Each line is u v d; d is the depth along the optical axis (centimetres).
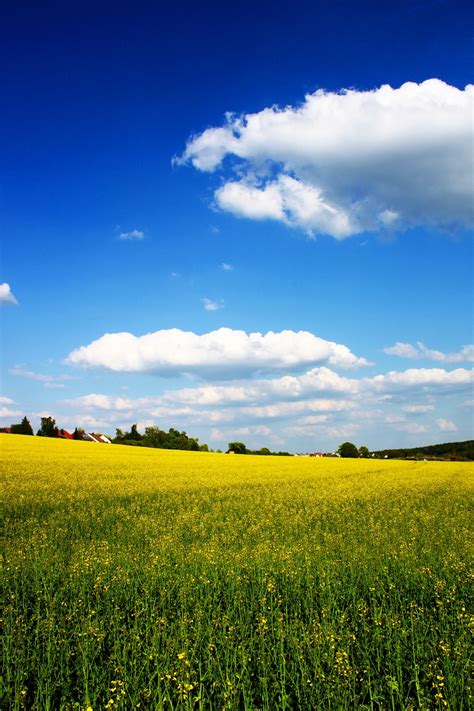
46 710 559
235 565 1106
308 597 904
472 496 2781
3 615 820
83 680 620
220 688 617
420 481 3734
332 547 1324
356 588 955
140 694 590
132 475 3319
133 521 1800
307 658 682
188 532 1609
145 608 831
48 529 1602
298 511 2158
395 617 780
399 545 1330
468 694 575
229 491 2786
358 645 705
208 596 891
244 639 735
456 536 1448
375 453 13562
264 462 5962
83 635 715
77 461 4088
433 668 638
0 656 681
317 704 582
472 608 833
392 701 568
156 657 655
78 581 988
